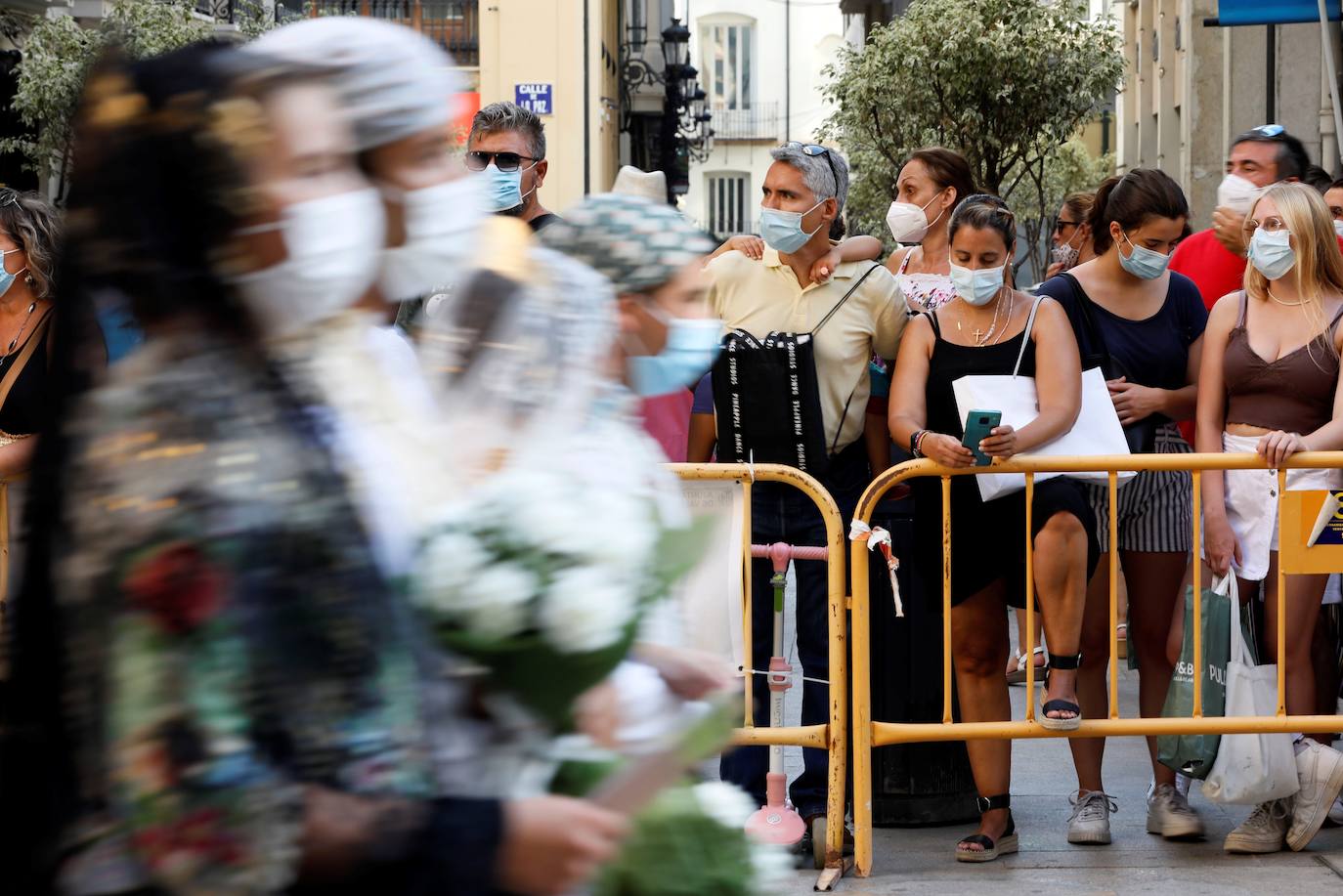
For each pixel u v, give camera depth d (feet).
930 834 25.40
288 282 7.58
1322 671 26.63
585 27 100.83
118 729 6.83
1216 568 23.79
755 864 9.16
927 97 105.50
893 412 23.44
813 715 24.16
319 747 6.99
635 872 8.65
